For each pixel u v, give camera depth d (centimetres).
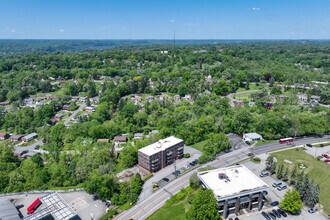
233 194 8931
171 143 14038
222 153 14725
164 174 12762
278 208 9712
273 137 16350
